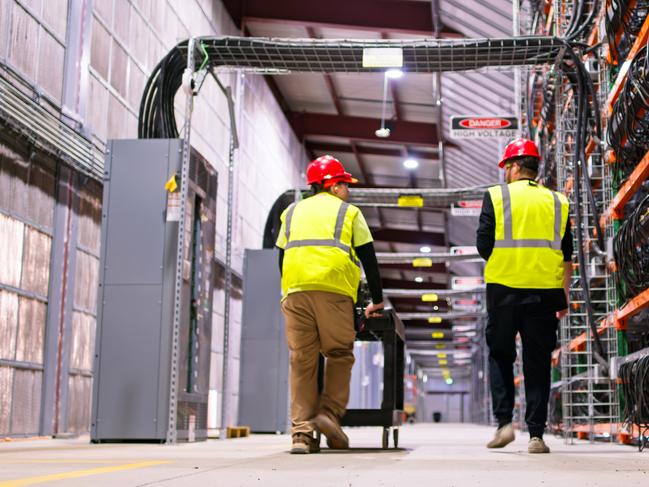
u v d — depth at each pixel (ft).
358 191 38.37
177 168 20.88
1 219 22.25
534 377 14.75
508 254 14.70
